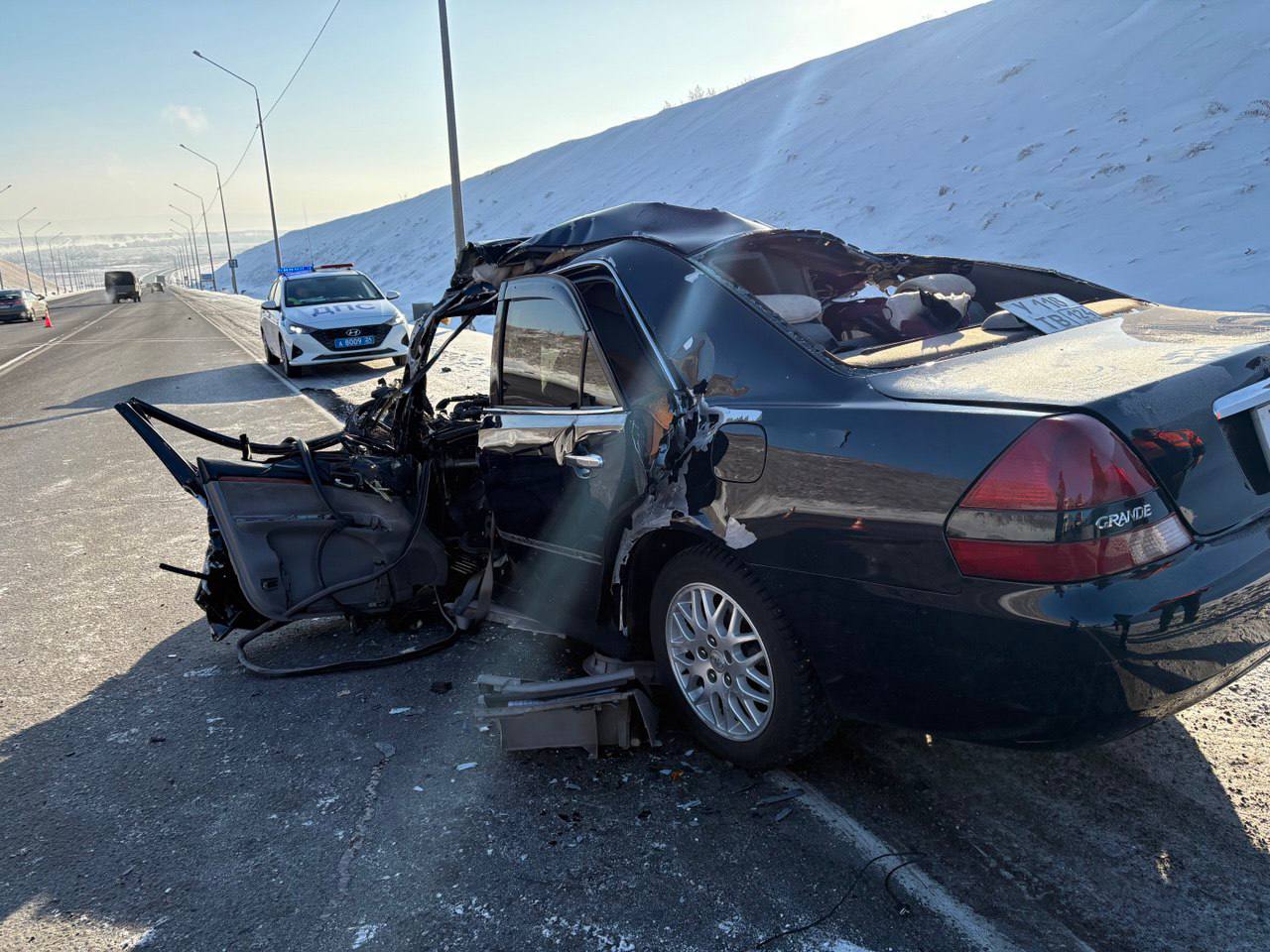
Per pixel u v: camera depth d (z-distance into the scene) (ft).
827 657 7.97
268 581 12.39
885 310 10.96
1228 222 52.39
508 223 237.45
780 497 7.98
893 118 127.13
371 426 15.31
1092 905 7.11
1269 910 6.94
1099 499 6.48
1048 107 96.58
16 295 121.80
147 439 12.02
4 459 29.17
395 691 11.64
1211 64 82.94
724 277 9.52
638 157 222.69
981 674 7.03
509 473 11.74
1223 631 6.84
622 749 9.87
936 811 8.43
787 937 6.95
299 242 500.74
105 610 15.30
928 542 7.07
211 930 7.47
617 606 10.48
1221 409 7.28
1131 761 9.03
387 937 7.27
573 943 7.07
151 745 10.67
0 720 11.49
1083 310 10.32
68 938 7.47
